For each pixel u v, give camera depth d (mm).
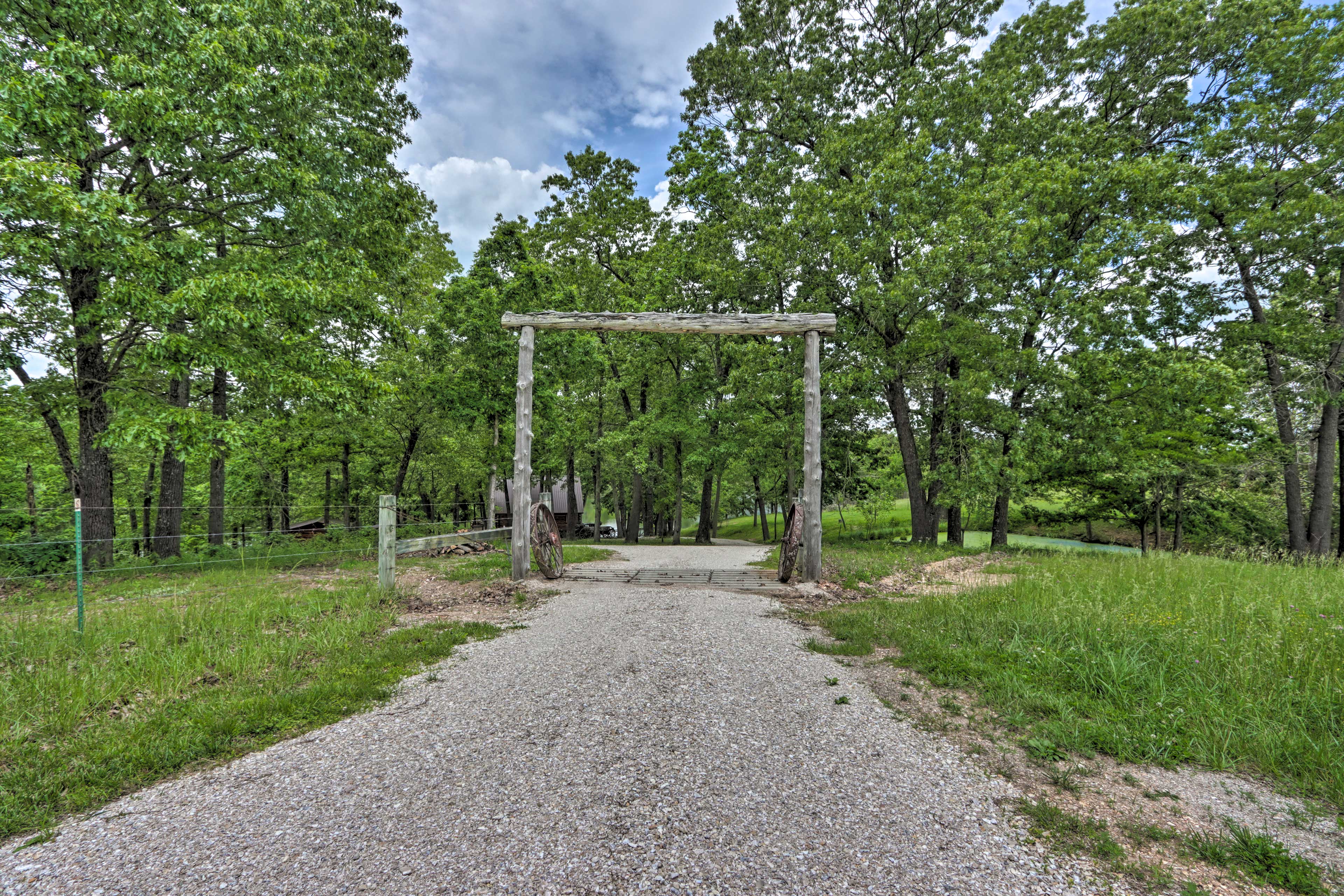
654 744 3516
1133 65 16469
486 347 15969
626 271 26141
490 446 18500
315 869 2350
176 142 9734
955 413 15617
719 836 2572
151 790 3029
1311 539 16406
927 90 16438
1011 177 14453
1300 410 16594
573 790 2980
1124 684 4324
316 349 11375
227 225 12484
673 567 11180
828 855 2445
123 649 5316
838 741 3609
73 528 13078
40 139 8789
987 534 30203
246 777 3152
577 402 26516
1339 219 13695
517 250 17125
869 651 5586
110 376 11078
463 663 5152
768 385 16734
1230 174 14859
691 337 22750
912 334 15648
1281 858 2410
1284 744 3410
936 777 3170
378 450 22562
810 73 18219
